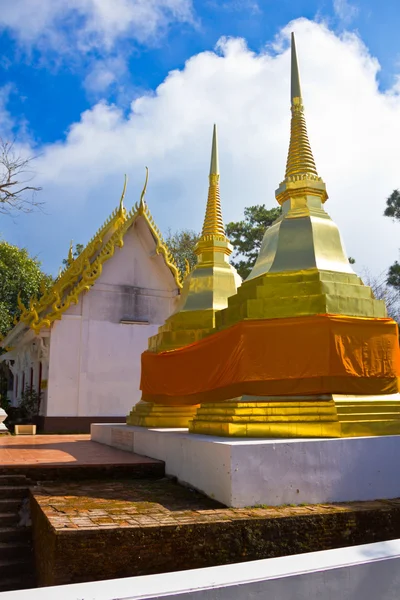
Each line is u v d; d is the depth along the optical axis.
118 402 24.34
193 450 8.95
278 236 11.48
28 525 8.54
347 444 8.19
